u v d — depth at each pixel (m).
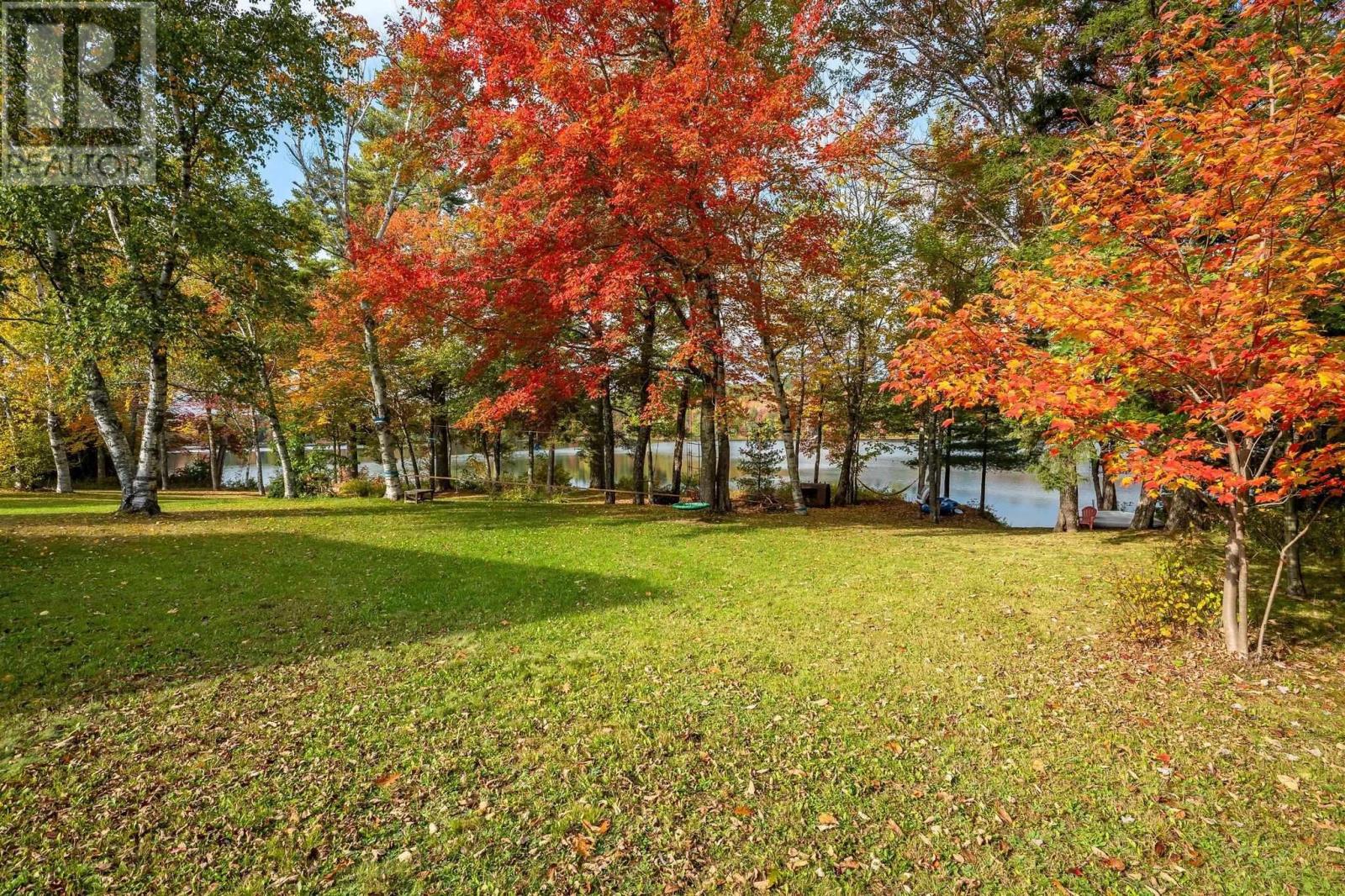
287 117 13.73
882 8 12.94
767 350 16.42
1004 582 8.16
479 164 12.98
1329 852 2.96
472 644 5.70
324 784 3.45
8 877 2.70
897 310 17.84
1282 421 4.43
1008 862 2.93
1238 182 4.33
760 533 12.48
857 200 19.80
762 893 2.73
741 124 11.14
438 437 29.28
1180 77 4.82
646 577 8.34
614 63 13.20
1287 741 3.97
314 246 16.62
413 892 2.70
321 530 12.11
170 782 3.44
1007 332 5.35
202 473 36.62
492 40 11.71
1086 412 4.72
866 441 25.75
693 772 3.65
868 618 6.59
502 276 13.23
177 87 12.10
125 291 11.27
